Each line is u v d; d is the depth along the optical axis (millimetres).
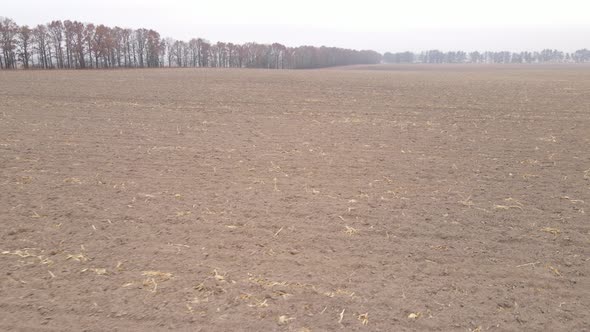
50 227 5320
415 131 11812
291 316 3672
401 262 4582
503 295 4012
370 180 7363
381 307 3807
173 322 3566
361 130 11922
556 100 19469
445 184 7164
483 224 5551
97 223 5457
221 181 7230
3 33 55438
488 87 27641
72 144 9766
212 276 4270
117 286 4070
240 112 15109
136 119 13359
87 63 67188
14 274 4250
